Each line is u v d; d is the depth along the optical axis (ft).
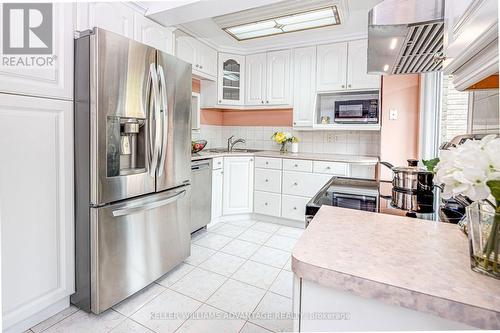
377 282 1.76
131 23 6.99
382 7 3.33
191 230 9.30
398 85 10.25
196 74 10.86
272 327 5.27
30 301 4.86
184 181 7.42
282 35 10.36
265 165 11.25
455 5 2.51
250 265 7.68
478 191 1.67
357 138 11.41
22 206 4.68
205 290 6.45
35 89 4.78
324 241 2.37
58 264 5.28
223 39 11.18
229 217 11.55
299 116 11.36
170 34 8.37
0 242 4.42
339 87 10.59
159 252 6.63
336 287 1.87
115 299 5.61
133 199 5.93
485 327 1.51
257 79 12.14
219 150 13.12
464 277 1.80
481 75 2.24
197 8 6.95
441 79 8.61
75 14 5.53
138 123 6.02
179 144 7.13
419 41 3.82
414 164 5.04
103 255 5.33
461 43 2.28
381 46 4.02
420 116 9.63
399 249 2.23
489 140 1.84
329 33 10.22
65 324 5.18
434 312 1.61
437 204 3.77
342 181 5.52
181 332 5.09
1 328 4.38
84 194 5.35
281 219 11.19
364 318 1.88
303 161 10.49
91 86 5.08
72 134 5.38
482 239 1.84
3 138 4.41
